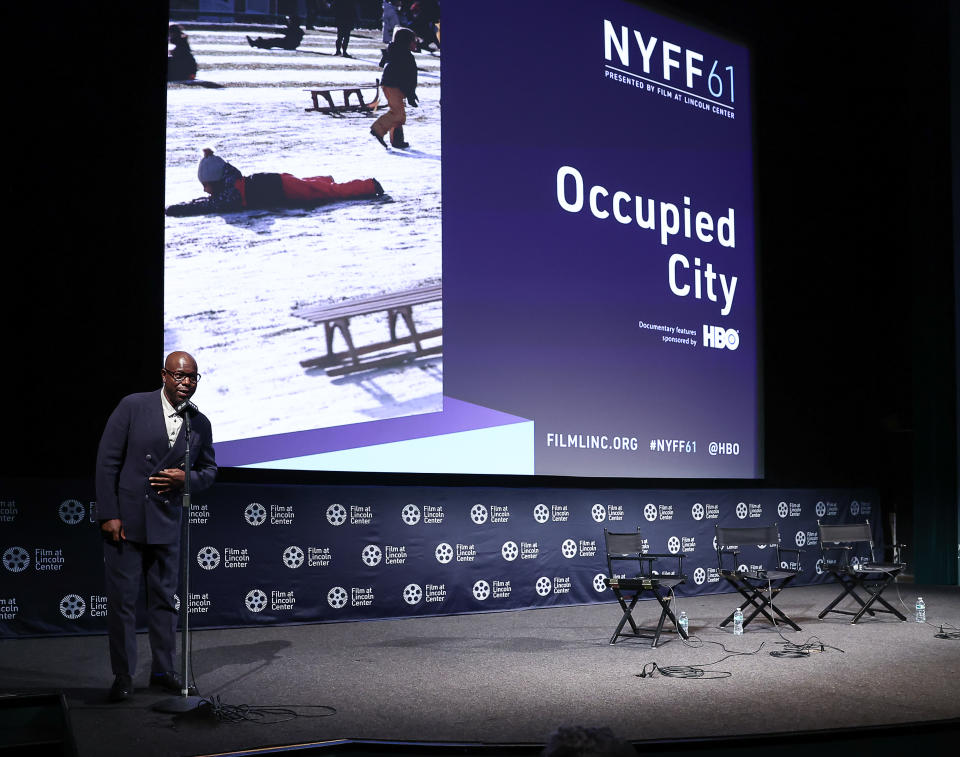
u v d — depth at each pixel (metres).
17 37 5.50
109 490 3.88
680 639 5.62
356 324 6.29
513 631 5.86
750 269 8.81
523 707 3.71
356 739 3.12
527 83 7.30
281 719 3.44
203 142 5.82
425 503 6.52
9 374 5.42
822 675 4.45
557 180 7.43
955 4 9.53
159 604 3.98
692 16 8.52
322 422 6.12
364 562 6.23
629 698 3.89
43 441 5.50
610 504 7.50
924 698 3.92
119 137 5.73
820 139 9.70
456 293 6.77
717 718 3.53
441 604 6.54
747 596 6.23
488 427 6.87
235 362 5.83
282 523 5.95
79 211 5.63
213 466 4.26
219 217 5.84
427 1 6.75
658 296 8.03
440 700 3.82
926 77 9.61
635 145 7.98
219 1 5.92
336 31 6.32
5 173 5.45
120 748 3.00
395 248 6.48
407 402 6.48
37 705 3.71
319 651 5.02
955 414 9.43
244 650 5.00
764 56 9.20
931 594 8.40
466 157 6.89
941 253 9.50
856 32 9.95
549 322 7.29
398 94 6.57
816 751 3.18
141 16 5.79
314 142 6.20
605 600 7.39
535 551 7.03
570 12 7.62
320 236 6.18
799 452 9.32
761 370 8.81
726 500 8.30
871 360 10.05
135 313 5.75
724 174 8.68
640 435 7.81
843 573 6.75
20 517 5.21
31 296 5.49
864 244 10.06
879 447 10.12
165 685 3.94
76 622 5.32
